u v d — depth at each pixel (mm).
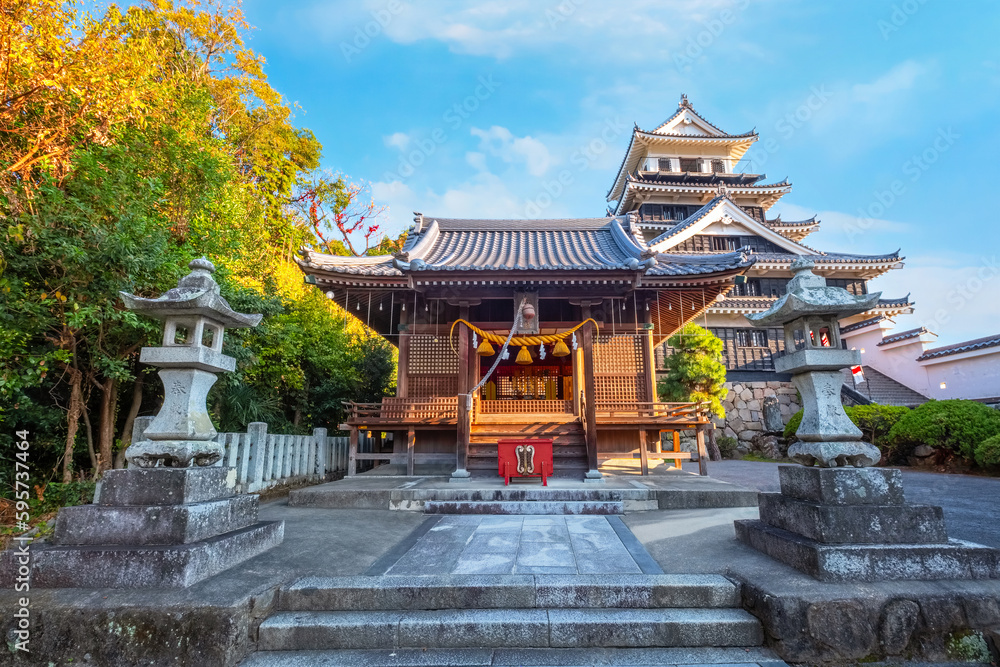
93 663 3230
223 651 3240
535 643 3596
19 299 5402
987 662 3289
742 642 3553
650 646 3574
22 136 5887
